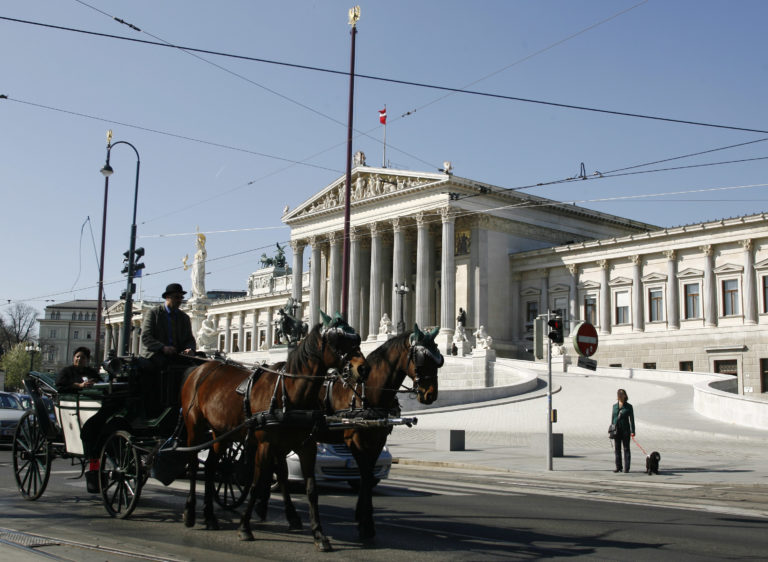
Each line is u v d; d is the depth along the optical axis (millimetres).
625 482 21781
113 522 13656
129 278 43188
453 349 76375
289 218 108062
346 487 20516
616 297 83812
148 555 10688
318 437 13891
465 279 92938
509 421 46156
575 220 99812
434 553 11062
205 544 11711
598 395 54500
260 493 11953
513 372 64250
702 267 76625
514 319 91688
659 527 13742
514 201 91750
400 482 21406
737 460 28500
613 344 82312
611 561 10664
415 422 12008
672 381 62219
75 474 21844
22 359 143875
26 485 18906
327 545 11164
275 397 12047
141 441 14094
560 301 87750
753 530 13570
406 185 91938
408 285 99500
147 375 14445
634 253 81875
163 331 15000
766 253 72000
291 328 46062
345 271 41812
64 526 13117
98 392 14805
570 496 18703
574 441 37031
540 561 10586
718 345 73812
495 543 11922
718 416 42969
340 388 13789
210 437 14375
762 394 69562
